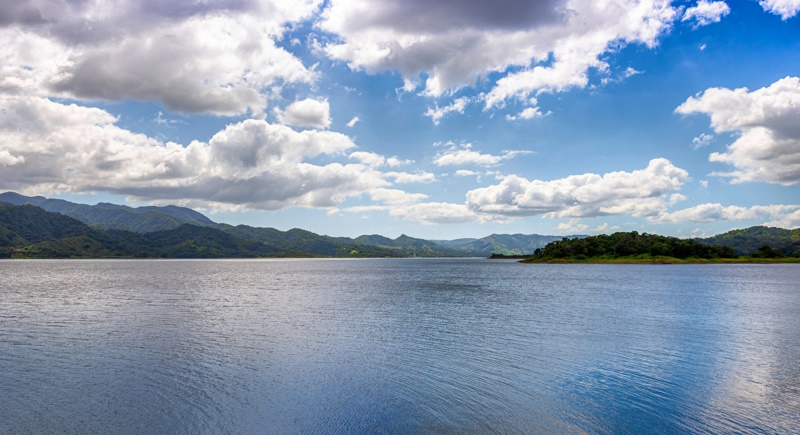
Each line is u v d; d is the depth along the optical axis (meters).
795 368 25.55
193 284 92.75
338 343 31.53
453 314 46.50
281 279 114.19
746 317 45.12
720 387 22.16
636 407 19.50
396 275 138.25
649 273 148.75
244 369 24.94
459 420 17.97
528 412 18.84
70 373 24.19
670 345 31.34
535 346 30.75
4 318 43.44
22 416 18.36
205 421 17.89
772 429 17.42
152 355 28.03
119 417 18.27
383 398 20.36
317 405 19.50
